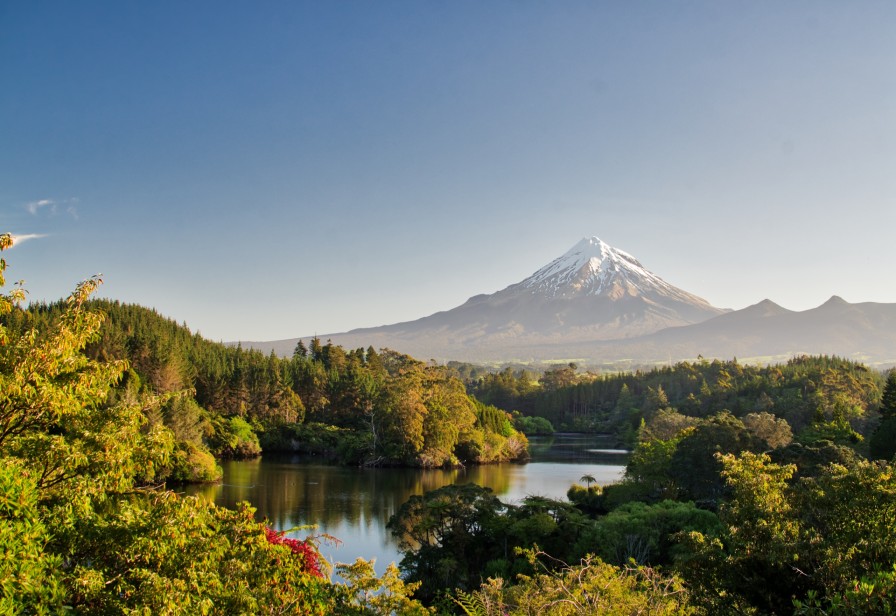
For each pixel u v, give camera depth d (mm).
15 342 10859
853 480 12656
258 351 140875
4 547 7879
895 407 64438
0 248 10539
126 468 11016
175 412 71000
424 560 37156
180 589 9398
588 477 64125
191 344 135750
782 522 13062
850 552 11648
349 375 128250
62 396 10617
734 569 12953
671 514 38812
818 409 79938
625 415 158625
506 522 39188
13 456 9930
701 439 56625
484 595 16250
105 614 8836
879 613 9141
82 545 9789
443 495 40781
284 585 12547
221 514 12789
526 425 156625
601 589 14336
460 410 99312
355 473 81250
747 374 153000
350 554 41031
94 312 11734
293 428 104500
